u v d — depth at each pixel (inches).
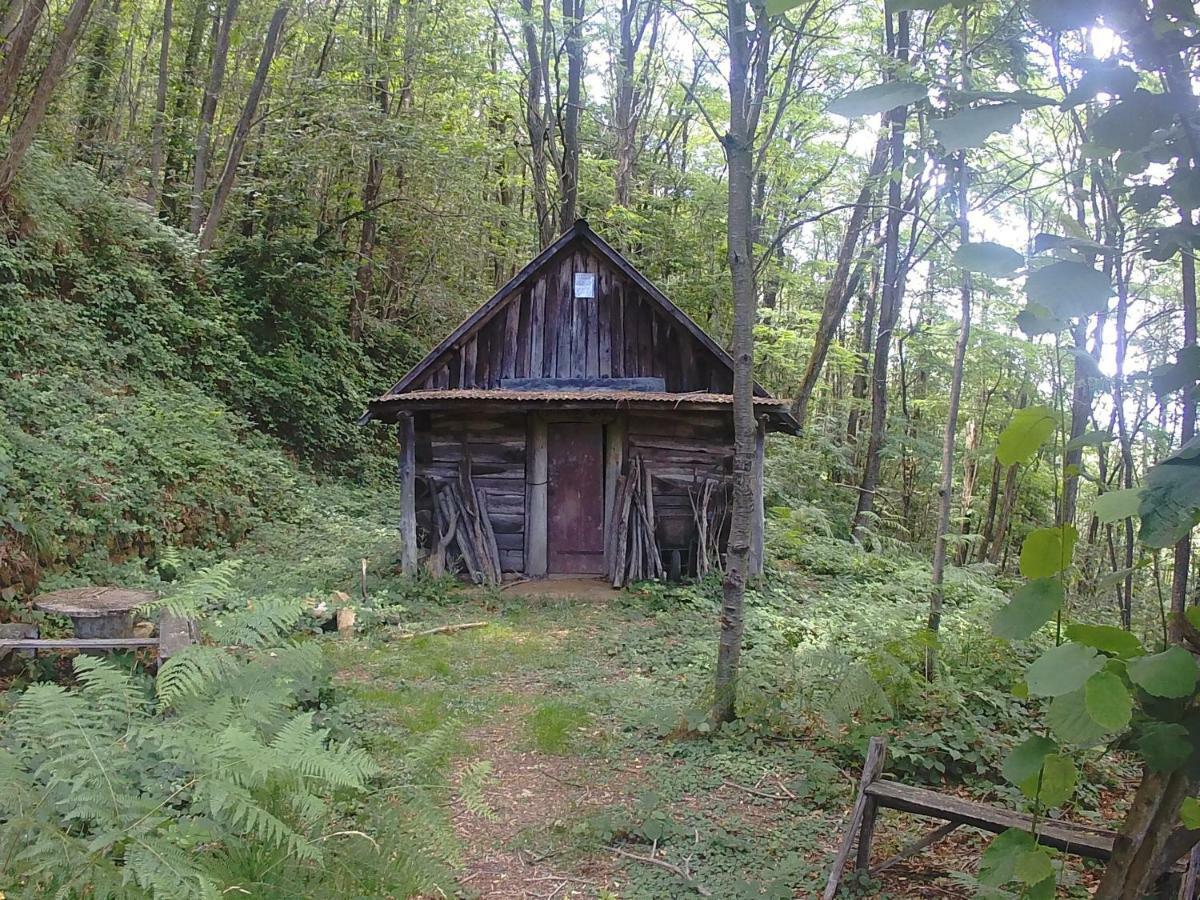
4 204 468.1
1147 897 90.0
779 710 233.3
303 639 334.3
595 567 477.1
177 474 452.1
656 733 240.2
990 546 586.2
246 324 671.8
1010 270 43.5
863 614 380.8
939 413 857.5
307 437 671.8
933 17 283.0
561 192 767.1
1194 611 50.8
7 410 382.9
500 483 479.8
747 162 237.1
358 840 116.9
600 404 442.6
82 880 88.0
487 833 183.0
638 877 163.6
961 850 174.6
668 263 944.3
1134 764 214.4
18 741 122.3
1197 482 36.4
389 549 495.8
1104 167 58.1
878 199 522.0
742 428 239.0
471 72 772.0
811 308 1096.8
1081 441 52.7
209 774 99.2
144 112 775.7
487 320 484.7
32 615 294.8
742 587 240.1
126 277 541.6
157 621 285.3
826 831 181.0
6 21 416.8
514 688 287.3
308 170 741.9
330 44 755.4
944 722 215.8
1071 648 49.0
